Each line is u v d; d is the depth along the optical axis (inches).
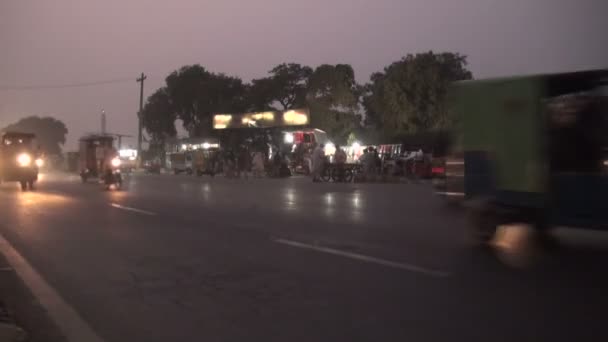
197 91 2377.0
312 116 1839.3
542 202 343.0
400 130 1697.8
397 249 367.6
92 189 1011.3
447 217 524.7
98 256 369.1
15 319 237.8
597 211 326.3
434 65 1676.9
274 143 2039.9
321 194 815.7
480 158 376.5
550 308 237.1
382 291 268.4
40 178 1558.8
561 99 356.5
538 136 343.3
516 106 353.1
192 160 1873.8
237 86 2439.7
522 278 286.8
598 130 341.7
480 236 377.7
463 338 204.5
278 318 233.5
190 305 255.9
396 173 1204.5
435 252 355.9
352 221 505.4
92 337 217.2
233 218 542.3
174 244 406.3
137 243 413.4
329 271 310.5
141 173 2140.7
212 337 213.9
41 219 560.4
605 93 344.8
